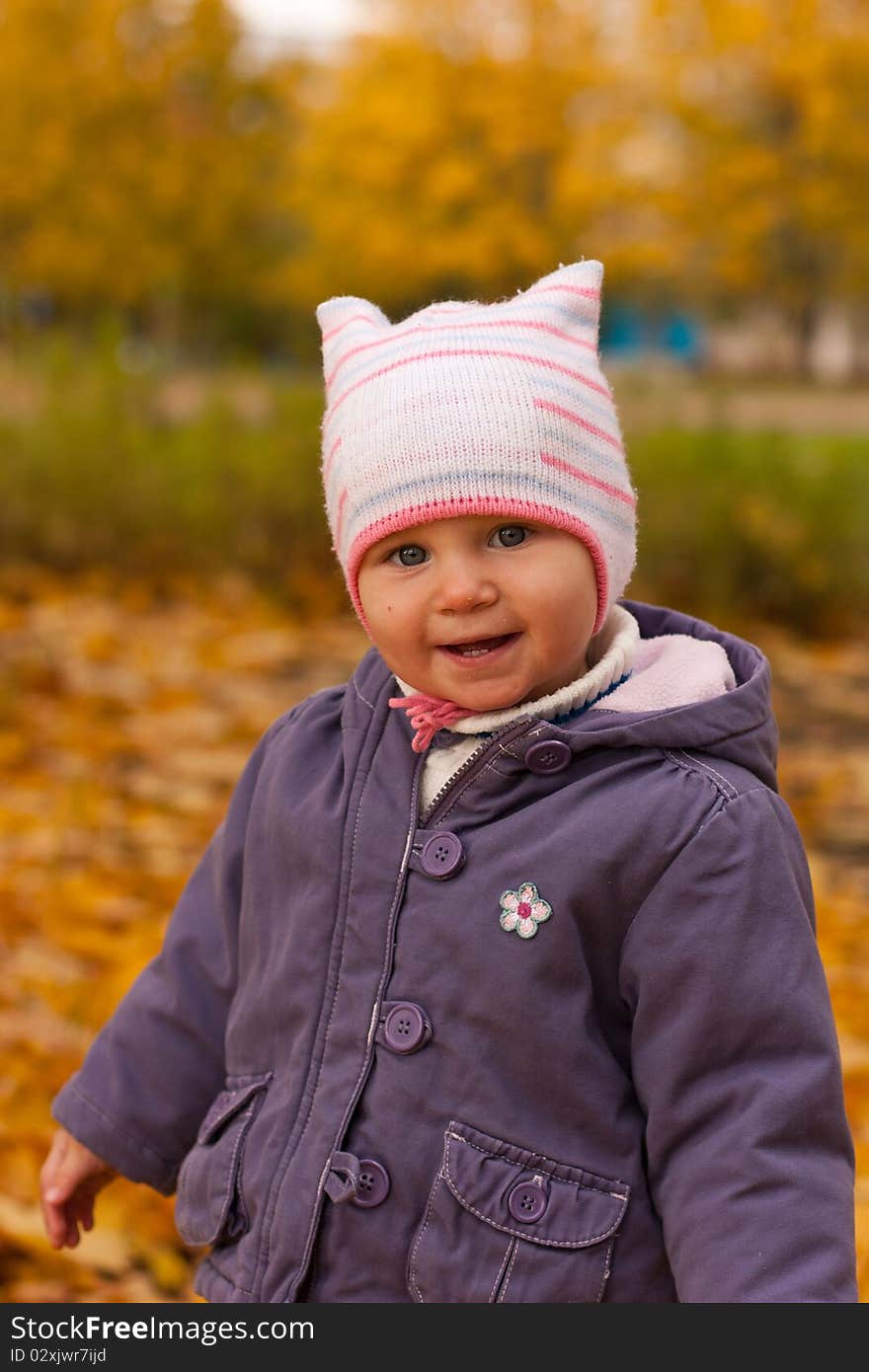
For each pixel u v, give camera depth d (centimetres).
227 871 173
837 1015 325
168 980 175
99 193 2525
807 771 497
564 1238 137
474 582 144
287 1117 150
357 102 2517
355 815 155
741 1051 137
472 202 2456
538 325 152
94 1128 175
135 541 696
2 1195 250
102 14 2534
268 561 689
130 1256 247
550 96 2384
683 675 156
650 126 2381
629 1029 143
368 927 150
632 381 804
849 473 700
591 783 146
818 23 2225
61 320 2694
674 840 140
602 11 2422
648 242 2380
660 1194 138
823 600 678
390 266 2470
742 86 2319
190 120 2616
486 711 151
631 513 156
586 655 164
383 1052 146
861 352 3127
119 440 704
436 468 144
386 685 162
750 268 2447
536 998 141
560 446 146
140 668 559
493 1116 141
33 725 477
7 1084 274
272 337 2677
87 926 344
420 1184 142
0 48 2525
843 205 2305
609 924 141
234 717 512
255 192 2608
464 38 2494
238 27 2577
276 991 156
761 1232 130
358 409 150
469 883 146
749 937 138
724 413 733
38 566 691
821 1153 135
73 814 389
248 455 701
